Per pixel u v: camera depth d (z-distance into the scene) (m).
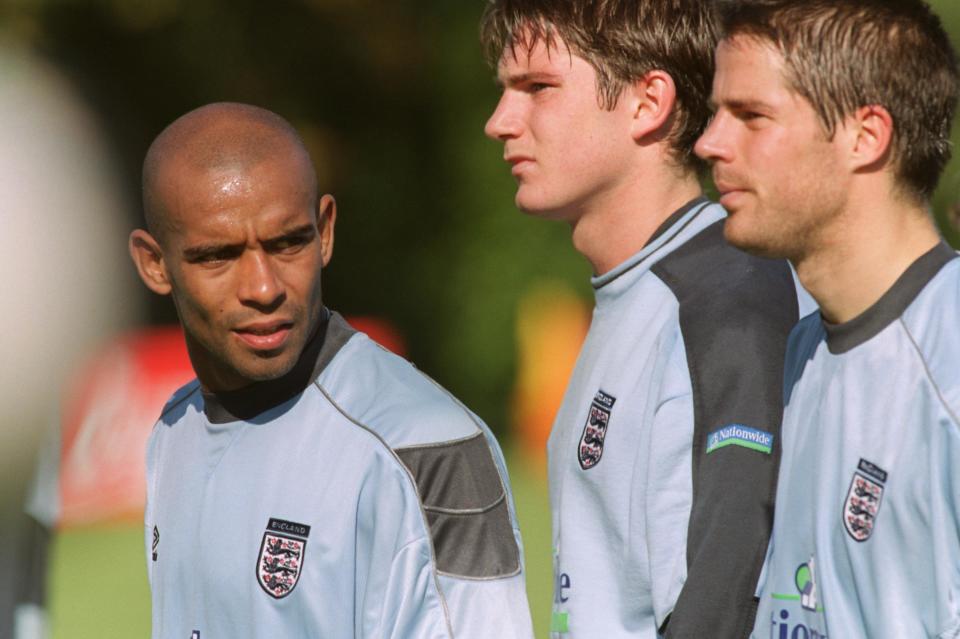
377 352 10.15
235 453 10.06
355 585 9.48
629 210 11.38
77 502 32.62
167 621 10.34
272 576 9.63
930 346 8.31
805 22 8.51
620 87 11.18
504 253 67.00
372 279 69.75
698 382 10.33
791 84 8.55
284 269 9.45
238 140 9.43
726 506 9.98
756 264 10.74
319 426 9.79
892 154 8.52
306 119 68.50
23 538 11.94
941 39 8.73
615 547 10.84
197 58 65.19
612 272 11.44
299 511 9.63
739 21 8.74
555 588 11.39
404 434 9.51
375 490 9.44
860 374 8.62
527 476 51.28
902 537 8.23
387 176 69.50
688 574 10.06
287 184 9.38
